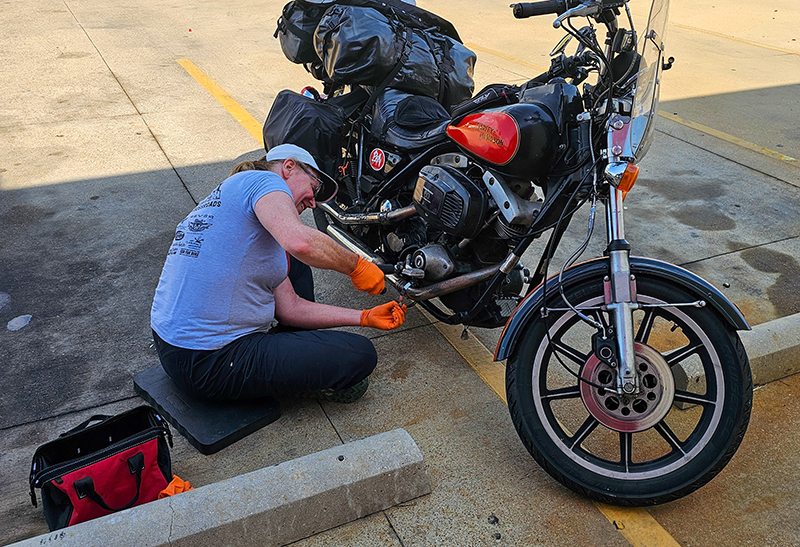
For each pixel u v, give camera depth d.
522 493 2.38
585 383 2.29
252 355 2.55
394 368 3.04
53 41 8.29
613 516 2.28
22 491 2.37
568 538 2.20
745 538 2.21
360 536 2.20
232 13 10.14
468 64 3.42
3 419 2.68
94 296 3.50
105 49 8.01
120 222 4.24
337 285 3.70
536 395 2.31
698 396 2.23
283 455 2.53
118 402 2.79
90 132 5.60
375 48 3.09
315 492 2.15
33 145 5.32
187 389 2.65
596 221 4.45
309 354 2.58
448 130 2.57
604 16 2.28
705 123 6.16
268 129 3.38
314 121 3.18
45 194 4.56
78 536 1.95
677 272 2.20
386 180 3.07
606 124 2.21
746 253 4.05
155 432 2.22
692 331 2.22
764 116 6.36
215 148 5.38
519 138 2.32
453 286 2.67
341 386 2.66
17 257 3.83
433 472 2.46
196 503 2.06
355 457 2.26
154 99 6.41
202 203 2.62
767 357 2.92
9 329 3.22
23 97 6.33
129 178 4.83
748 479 2.45
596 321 2.28
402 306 2.76
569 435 2.65
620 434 2.31
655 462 2.26
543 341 2.30
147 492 2.22
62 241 4.00
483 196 2.51
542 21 10.00
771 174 5.13
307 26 3.67
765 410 2.81
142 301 3.47
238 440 2.60
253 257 2.55
